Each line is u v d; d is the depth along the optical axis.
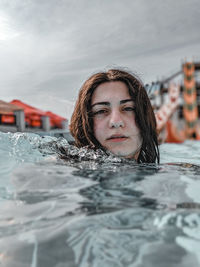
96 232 0.49
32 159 1.12
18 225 0.52
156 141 1.44
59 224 0.52
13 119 6.25
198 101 7.80
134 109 1.22
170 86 7.46
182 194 0.71
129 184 0.80
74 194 0.70
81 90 1.36
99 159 1.19
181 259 0.40
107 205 0.62
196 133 7.35
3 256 0.42
